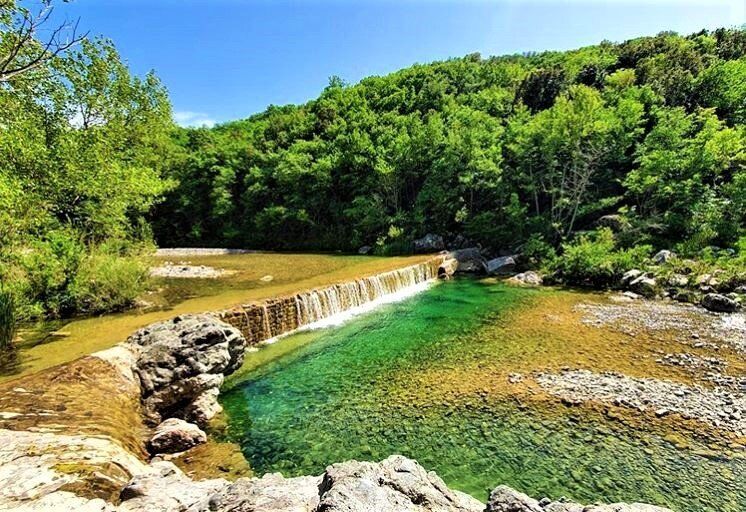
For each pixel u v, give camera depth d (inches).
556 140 1235.2
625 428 383.6
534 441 366.9
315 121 2391.7
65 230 701.3
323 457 350.0
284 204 1958.7
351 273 1000.9
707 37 2079.2
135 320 602.5
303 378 512.1
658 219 1144.8
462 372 518.9
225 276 989.8
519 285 1063.0
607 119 1259.2
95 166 760.3
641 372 507.2
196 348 430.6
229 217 2137.1
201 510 176.1
